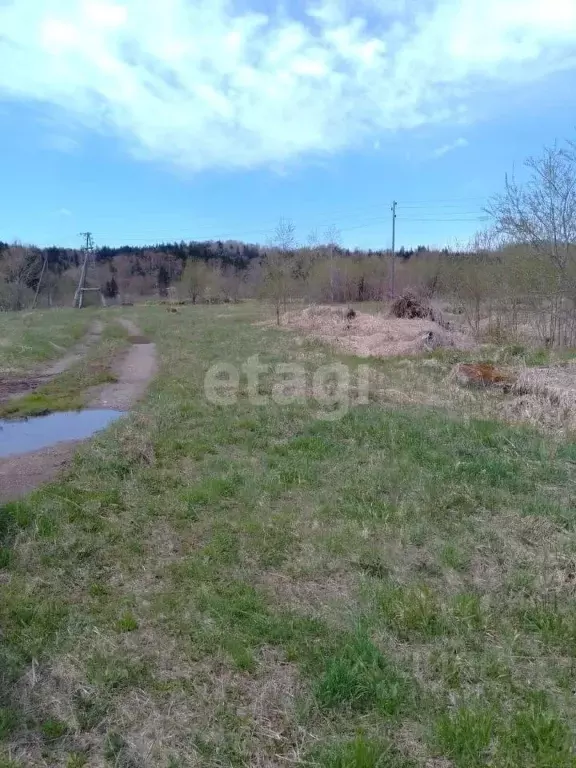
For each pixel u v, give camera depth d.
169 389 9.95
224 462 5.92
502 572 3.79
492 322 15.75
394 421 7.21
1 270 45.75
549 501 4.78
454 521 4.53
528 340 13.92
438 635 3.13
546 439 6.42
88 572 3.83
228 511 4.79
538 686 2.75
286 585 3.69
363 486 5.18
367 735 2.47
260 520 4.55
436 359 12.62
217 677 2.86
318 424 7.25
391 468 5.60
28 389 10.59
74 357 15.33
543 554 3.96
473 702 2.63
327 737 2.48
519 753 2.37
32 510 4.61
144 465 5.86
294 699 2.69
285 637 3.13
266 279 29.03
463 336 15.30
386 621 3.25
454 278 18.73
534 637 3.11
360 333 17.17
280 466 5.75
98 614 3.37
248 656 2.95
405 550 4.11
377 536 4.30
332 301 36.16
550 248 12.18
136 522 4.55
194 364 13.03
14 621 3.27
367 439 6.61
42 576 3.74
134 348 17.11
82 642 3.11
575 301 12.36
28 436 7.33
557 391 7.76
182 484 5.39
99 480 5.38
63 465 5.93
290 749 2.42
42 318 29.19
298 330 20.22
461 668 2.84
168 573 3.82
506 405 7.88
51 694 2.73
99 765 2.35
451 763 2.34
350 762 2.30
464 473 5.41
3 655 2.97
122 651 3.03
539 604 3.37
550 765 2.29
